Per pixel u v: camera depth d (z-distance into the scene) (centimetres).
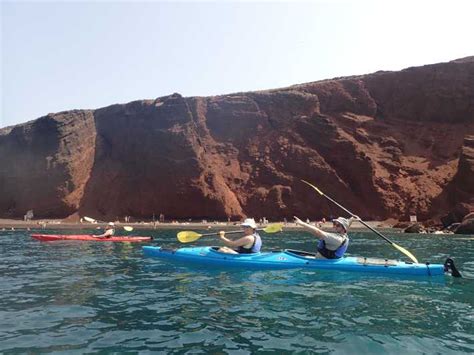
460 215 3091
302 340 468
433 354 429
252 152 4484
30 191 4488
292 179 4156
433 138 4166
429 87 4350
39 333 488
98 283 795
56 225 3709
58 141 4669
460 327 518
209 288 740
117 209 4341
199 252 1024
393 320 547
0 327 511
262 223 3809
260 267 931
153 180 4269
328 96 4650
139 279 830
